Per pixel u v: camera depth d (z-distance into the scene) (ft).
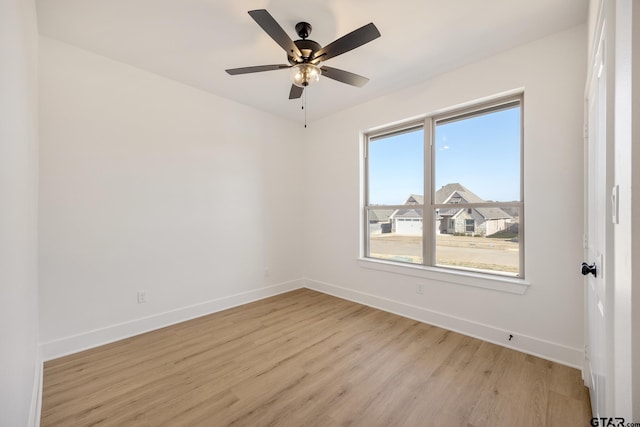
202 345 7.88
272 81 9.55
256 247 11.94
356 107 11.60
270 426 4.96
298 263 13.74
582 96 6.60
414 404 5.50
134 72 8.60
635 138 2.06
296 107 11.84
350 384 6.12
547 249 7.09
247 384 6.12
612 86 2.94
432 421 5.07
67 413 5.23
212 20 6.54
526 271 7.44
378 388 5.98
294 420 5.09
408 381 6.21
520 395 5.71
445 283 9.02
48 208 7.10
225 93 10.48
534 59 7.27
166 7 6.10
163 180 9.23
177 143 9.56
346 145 12.04
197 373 6.53
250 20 6.54
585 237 6.17
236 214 11.26
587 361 5.99
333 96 10.71
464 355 7.29
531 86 7.31
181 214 9.66
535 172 7.27
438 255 9.70
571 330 6.75
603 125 4.00
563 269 6.87
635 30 2.07
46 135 7.08
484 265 8.62
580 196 6.63
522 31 6.91
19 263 3.79
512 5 6.05
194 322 9.53
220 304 10.68
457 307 8.74
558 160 6.93
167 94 9.32
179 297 9.57
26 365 4.34
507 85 7.69
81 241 7.63
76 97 7.55
